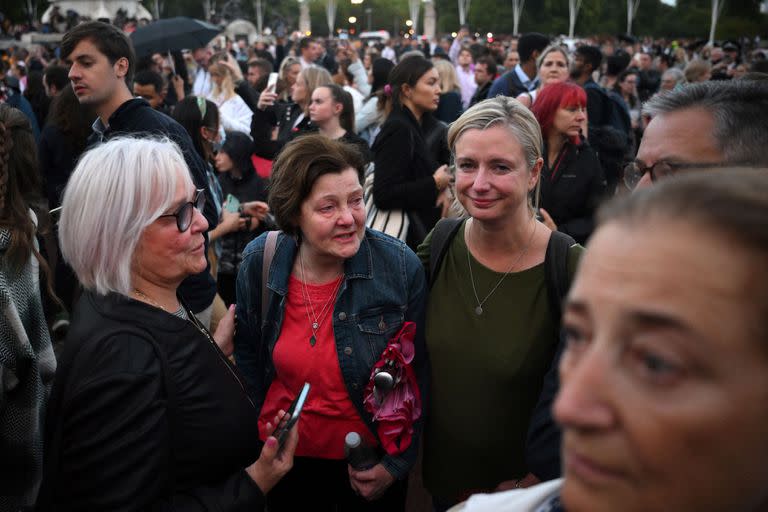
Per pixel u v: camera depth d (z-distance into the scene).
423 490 3.50
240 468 1.69
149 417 1.45
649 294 0.45
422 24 89.50
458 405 1.99
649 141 1.50
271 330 2.19
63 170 4.28
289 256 2.16
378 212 3.86
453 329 2.00
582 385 0.47
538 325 1.90
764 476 0.46
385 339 2.07
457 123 1.97
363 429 2.12
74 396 1.44
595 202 3.56
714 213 0.45
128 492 1.39
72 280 3.38
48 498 1.47
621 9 80.00
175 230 1.63
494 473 1.99
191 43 8.06
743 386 0.44
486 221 1.92
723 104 1.41
